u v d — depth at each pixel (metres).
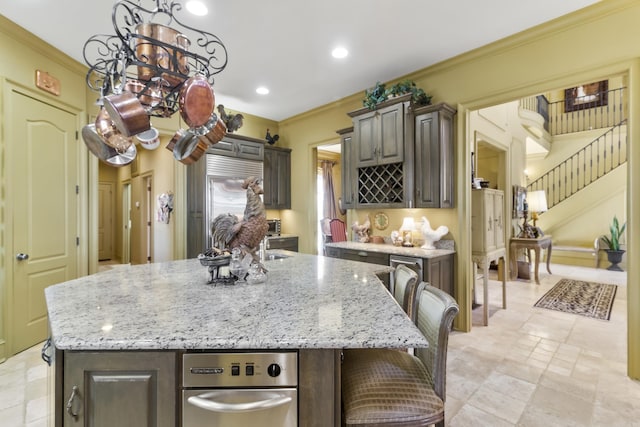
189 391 1.04
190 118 1.57
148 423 1.03
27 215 2.92
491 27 2.75
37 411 2.02
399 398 1.17
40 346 2.97
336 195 8.17
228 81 3.86
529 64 2.84
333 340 1.02
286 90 4.16
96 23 2.67
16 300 2.82
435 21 2.66
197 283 1.76
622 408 2.03
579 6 2.46
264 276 1.81
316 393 1.05
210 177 4.29
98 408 1.03
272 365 1.05
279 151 5.30
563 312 3.94
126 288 1.64
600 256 7.03
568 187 8.30
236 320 1.18
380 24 2.70
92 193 3.58
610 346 2.96
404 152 3.41
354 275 2.00
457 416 1.96
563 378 2.40
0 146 2.68
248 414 1.03
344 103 4.50
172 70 1.51
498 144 5.27
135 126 1.41
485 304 3.51
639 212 2.33
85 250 3.50
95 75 3.55
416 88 3.42
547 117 8.57
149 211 5.79
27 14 2.54
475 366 2.59
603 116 8.20
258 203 1.74
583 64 2.56
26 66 2.87
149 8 2.43
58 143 3.21
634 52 2.34
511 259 5.64
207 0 2.37
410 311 1.75
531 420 1.92
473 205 3.62
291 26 2.72
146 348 1.00
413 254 3.15
